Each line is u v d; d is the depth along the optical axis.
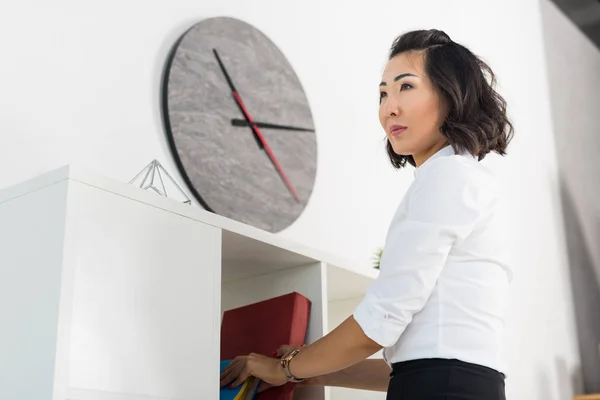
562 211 4.48
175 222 1.37
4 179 1.67
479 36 3.94
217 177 2.18
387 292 1.21
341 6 2.97
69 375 1.12
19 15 1.80
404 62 1.38
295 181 2.47
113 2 2.04
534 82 4.47
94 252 1.21
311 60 2.74
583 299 4.51
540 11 4.76
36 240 1.21
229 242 1.56
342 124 2.82
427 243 1.21
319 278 1.72
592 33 5.43
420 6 3.49
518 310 3.70
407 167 3.16
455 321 1.21
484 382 1.19
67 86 1.86
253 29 2.46
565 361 4.05
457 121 1.32
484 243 1.26
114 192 1.27
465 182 1.24
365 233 2.80
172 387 1.28
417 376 1.20
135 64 2.05
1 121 1.70
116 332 1.21
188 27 2.25
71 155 1.82
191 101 2.16
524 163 4.13
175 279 1.34
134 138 1.99
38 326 1.16
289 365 1.39
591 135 5.20
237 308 1.75
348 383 1.68
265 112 2.42
